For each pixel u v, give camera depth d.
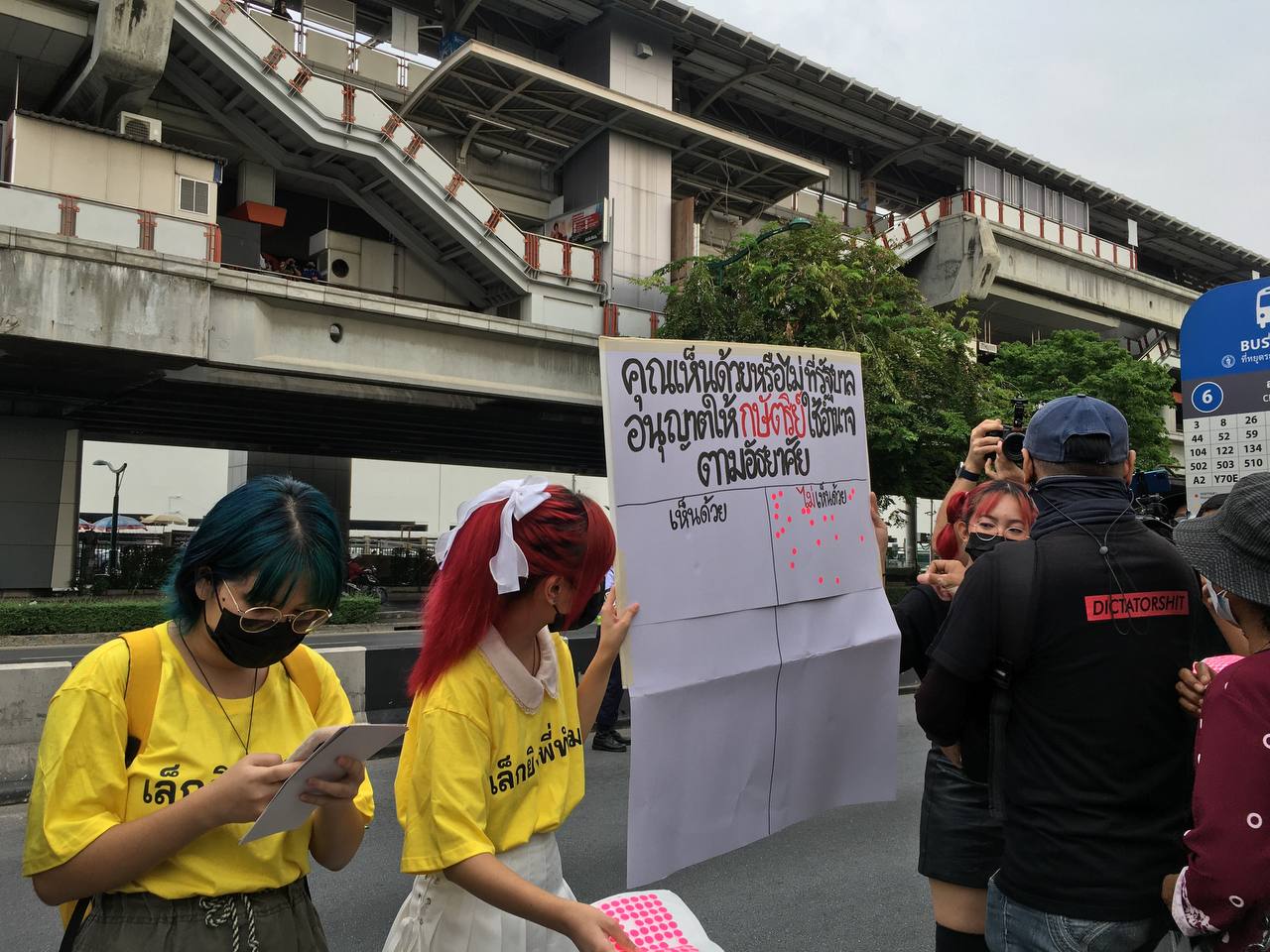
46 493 20.25
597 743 7.30
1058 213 36.19
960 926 2.62
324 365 17.91
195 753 1.48
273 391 18.33
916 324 19.97
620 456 2.24
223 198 22.22
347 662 7.60
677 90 30.00
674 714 2.23
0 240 13.91
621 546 2.20
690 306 19.41
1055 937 1.84
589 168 25.58
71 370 16.52
